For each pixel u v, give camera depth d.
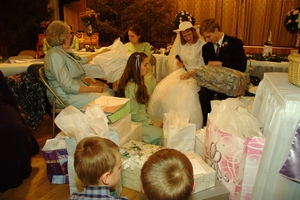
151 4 4.75
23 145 1.67
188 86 2.64
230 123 1.49
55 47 2.30
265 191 1.26
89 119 1.57
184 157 1.01
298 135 1.10
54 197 1.72
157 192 0.91
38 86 2.38
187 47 3.01
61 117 1.53
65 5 6.23
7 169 1.58
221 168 1.47
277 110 1.17
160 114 2.73
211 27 2.49
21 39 5.68
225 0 4.87
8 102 1.82
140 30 3.42
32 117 2.39
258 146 1.28
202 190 1.43
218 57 2.60
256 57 3.14
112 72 2.84
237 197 1.39
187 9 5.18
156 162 0.96
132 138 1.96
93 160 1.05
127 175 1.72
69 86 2.21
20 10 5.53
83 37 4.35
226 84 2.19
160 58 3.68
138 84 2.19
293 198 1.25
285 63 2.93
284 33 4.50
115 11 4.84
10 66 2.71
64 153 1.77
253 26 4.75
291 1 4.36
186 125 1.82
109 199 1.04
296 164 1.12
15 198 1.71
